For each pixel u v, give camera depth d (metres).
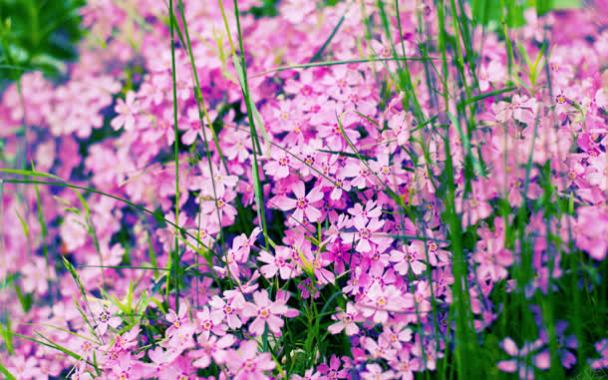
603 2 0.59
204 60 0.64
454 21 0.55
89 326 0.56
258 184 0.55
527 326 0.51
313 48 0.63
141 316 0.55
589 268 0.52
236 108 0.67
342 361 0.56
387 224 0.56
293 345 0.55
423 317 0.53
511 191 0.53
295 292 0.58
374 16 0.63
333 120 0.58
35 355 0.59
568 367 0.52
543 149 0.53
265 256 0.55
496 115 0.56
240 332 0.54
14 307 0.63
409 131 0.54
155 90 0.65
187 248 0.60
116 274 0.63
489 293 0.54
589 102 0.56
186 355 0.52
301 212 0.56
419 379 0.52
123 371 0.53
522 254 0.51
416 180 0.54
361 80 0.60
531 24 0.59
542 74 0.57
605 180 0.54
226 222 0.59
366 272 0.55
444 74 0.54
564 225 0.52
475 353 0.51
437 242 0.54
